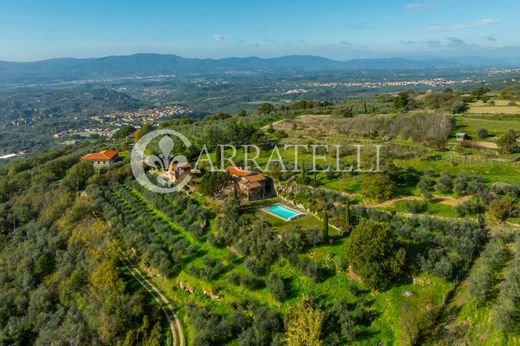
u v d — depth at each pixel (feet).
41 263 213.05
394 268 133.18
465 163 220.64
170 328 152.05
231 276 158.40
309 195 207.21
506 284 114.11
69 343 155.43
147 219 224.53
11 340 172.14
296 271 152.97
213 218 204.74
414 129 304.71
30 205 300.20
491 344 104.58
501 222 153.69
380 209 180.86
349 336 123.54
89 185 288.10
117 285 174.09
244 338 131.75
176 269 178.70
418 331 118.93
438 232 155.33
